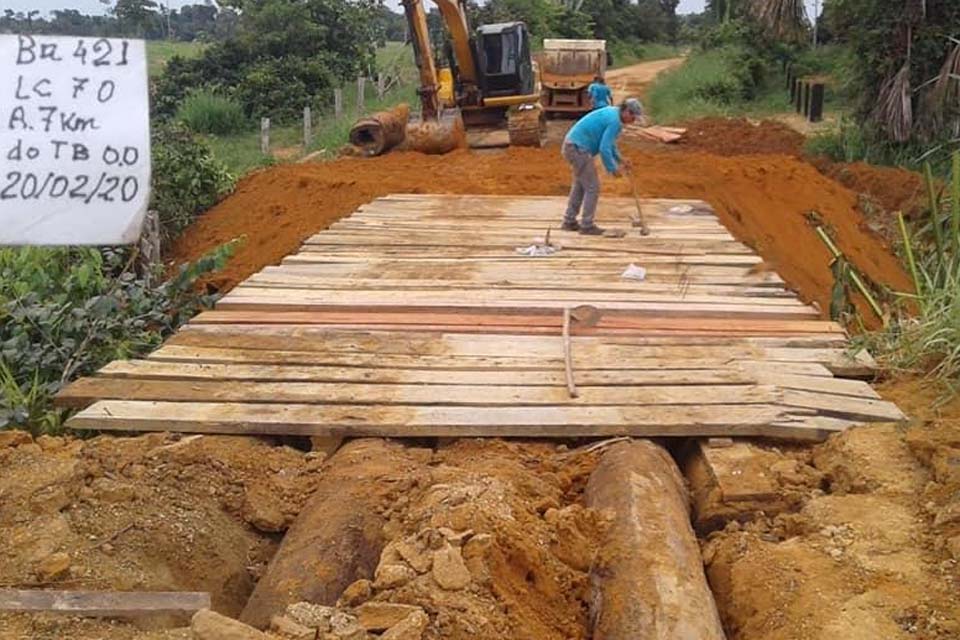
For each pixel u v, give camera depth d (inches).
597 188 415.5
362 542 170.6
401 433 215.6
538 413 222.7
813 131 935.7
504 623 141.0
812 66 1280.8
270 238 536.4
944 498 178.2
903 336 257.9
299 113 1103.0
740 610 157.6
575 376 244.5
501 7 1696.6
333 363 253.4
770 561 164.1
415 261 366.3
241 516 192.5
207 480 197.9
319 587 158.4
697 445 215.6
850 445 203.9
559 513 172.4
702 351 262.8
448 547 149.0
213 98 1065.5
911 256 299.3
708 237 413.7
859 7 757.3
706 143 879.7
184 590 166.7
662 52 2378.2
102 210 133.7
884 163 764.0
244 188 631.2
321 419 219.0
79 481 186.2
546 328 284.8
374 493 185.3
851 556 164.2
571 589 159.3
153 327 327.3
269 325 286.5
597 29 2185.0
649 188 573.0
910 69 736.3
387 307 302.2
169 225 575.5
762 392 232.8
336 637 131.2
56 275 329.7
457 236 413.7
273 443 218.8
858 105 791.1
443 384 239.9
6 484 182.7
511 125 739.4
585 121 408.5
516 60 797.2
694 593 152.3
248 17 1221.7
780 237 559.2
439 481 182.7
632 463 192.9
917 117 742.5
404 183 586.9
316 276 341.4
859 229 624.7
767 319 295.1
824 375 245.8
